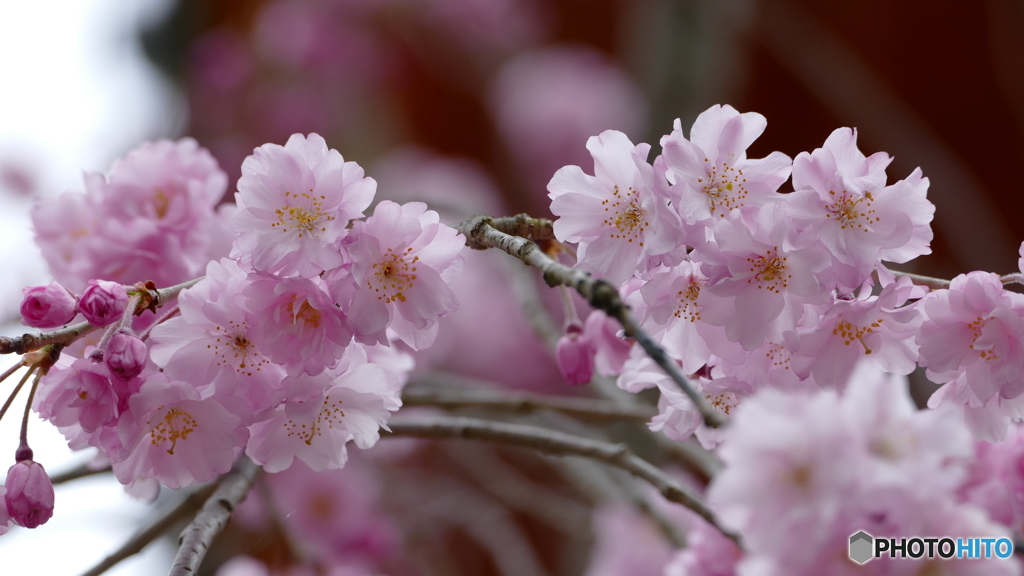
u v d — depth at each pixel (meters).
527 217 0.99
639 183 0.99
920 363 0.99
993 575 0.94
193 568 1.00
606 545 1.42
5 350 0.96
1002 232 2.05
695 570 1.06
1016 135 2.07
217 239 1.07
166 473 0.99
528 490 1.54
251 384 0.99
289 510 1.40
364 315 0.98
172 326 0.98
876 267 0.99
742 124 0.98
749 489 0.94
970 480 1.01
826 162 0.98
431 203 1.20
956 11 2.11
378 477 1.62
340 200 0.98
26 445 0.98
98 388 0.97
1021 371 0.98
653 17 1.70
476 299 1.98
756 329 0.98
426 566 1.59
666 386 1.01
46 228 1.07
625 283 0.99
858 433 0.94
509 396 1.12
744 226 0.98
